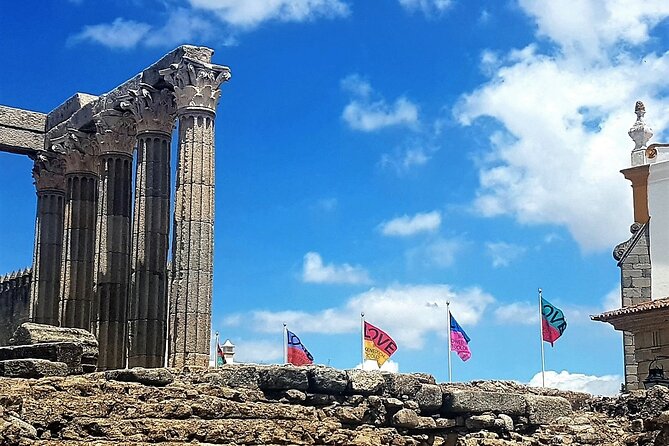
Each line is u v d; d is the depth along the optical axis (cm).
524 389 3819
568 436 3606
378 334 4169
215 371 3133
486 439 3453
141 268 4616
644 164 5691
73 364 3078
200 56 4422
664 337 4831
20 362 2919
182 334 4156
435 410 3494
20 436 2566
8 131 5606
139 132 4753
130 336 4572
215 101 4419
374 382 3350
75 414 2747
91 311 5084
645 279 5544
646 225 5600
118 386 2891
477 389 3678
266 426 3030
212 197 4331
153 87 4709
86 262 5397
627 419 3669
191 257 4222
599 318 5066
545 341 4647
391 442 3300
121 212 5022
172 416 2894
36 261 5666
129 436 2769
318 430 3142
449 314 4484
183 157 4322
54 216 5675
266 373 3189
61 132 5531
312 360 4372
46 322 5553
